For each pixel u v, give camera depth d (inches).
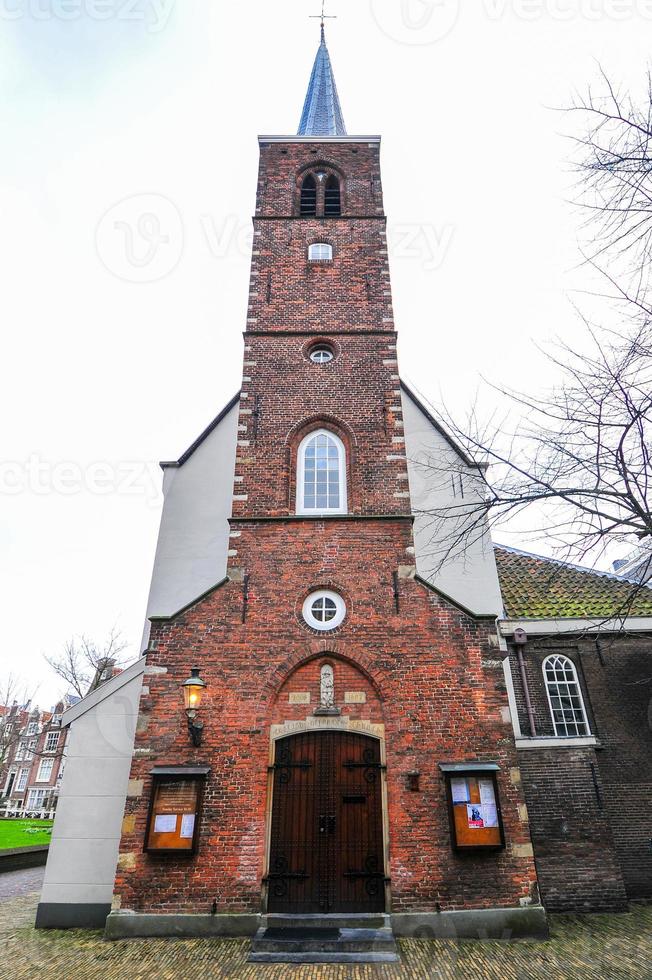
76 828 460.8
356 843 406.6
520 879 390.9
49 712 2704.2
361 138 767.1
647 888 477.1
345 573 486.3
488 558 598.9
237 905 382.9
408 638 461.1
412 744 426.6
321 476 549.0
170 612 589.3
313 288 643.5
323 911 387.2
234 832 399.9
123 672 511.8
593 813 478.6
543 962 338.3
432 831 401.4
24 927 435.2
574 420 338.3
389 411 568.1
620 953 352.5
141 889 386.6
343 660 458.3
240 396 573.0
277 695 446.3
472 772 411.5
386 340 606.9
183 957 346.6
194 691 424.2
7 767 2427.4
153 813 401.4
